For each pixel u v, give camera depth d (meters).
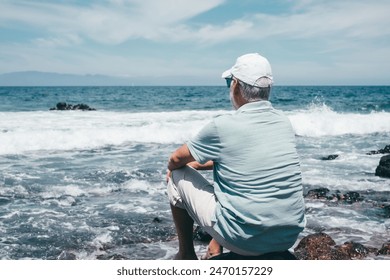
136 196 7.32
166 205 6.81
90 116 20.30
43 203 6.78
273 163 2.36
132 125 16.08
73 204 6.78
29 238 5.27
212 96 53.41
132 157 10.94
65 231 5.53
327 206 7.00
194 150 2.54
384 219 6.40
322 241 5.02
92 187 7.79
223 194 2.48
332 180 8.79
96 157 10.87
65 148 12.08
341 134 16.62
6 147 11.52
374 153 12.07
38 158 10.56
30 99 42.50
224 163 2.45
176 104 36.16
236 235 2.38
